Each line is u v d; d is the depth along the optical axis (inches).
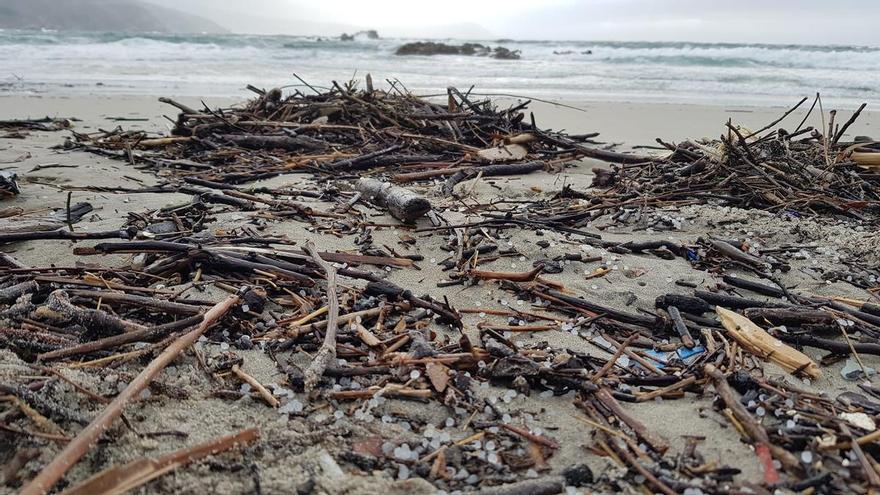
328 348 13.9
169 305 15.6
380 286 17.5
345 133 40.4
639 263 20.6
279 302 17.0
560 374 13.8
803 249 22.1
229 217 24.1
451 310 16.5
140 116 52.8
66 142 37.8
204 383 13.4
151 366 12.4
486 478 11.3
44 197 26.2
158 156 35.5
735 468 11.3
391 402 13.2
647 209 26.1
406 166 34.5
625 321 17.0
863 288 19.3
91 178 30.0
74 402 12.2
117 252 18.9
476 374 14.3
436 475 11.3
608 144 44.2
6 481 10.4
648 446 12.0
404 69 114.1
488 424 12.6
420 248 21.8
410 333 15.3
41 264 19.0
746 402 13.3
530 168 34.8
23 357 13.6
